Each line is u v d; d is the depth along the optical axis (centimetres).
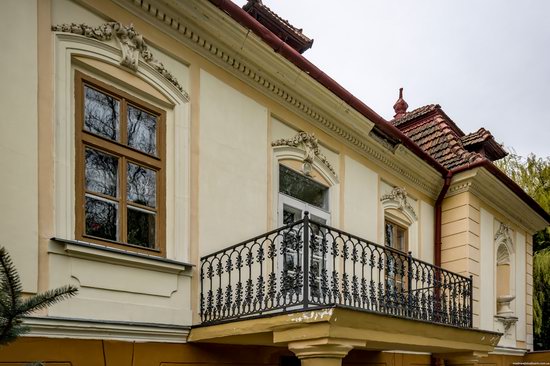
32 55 465
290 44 881
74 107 500
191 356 566
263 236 567
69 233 476
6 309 274
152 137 577
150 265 531
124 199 532
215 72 653
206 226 607
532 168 1903
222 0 600
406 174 1036
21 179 444
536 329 1655
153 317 530
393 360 881
